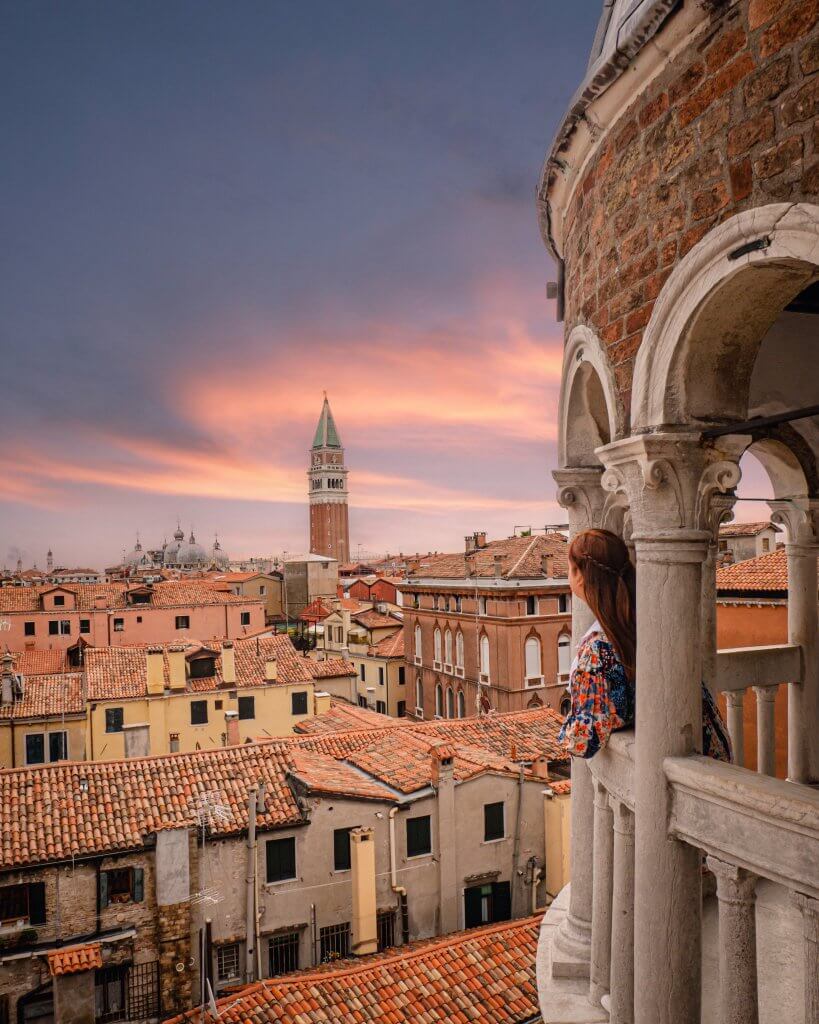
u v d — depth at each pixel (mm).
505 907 21219
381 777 21562
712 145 2904
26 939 16453
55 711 33688
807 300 4449
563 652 44406
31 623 59000
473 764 21750
